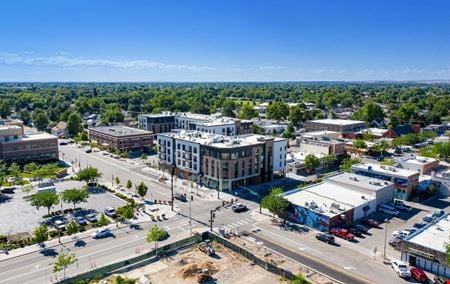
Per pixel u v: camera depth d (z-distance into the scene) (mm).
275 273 68000
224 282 64938
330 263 71312
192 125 193250
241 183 121125
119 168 146875
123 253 75188
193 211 99500
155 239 75438
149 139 184500
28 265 69938
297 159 147000
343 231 82938
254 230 87312
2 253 74375
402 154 174125
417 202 107750
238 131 187625
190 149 127875
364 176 114562
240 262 72250
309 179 132875
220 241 80250
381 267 70000
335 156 151500
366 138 194250
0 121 175375
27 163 148375
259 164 125375
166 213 97500
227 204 105312
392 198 106875
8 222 90312
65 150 181375
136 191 116625
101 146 184250
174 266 70688
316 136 180125
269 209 93250
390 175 111562
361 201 96125
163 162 141500
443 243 70938
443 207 103688
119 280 62594
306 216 89938
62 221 90312
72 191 97750
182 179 132000
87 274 65188
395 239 79562
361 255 74812
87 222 90812
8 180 126000
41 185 114688
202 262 70438
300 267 69562
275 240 81812
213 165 119375
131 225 89375
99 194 113000
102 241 80688
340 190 105188
